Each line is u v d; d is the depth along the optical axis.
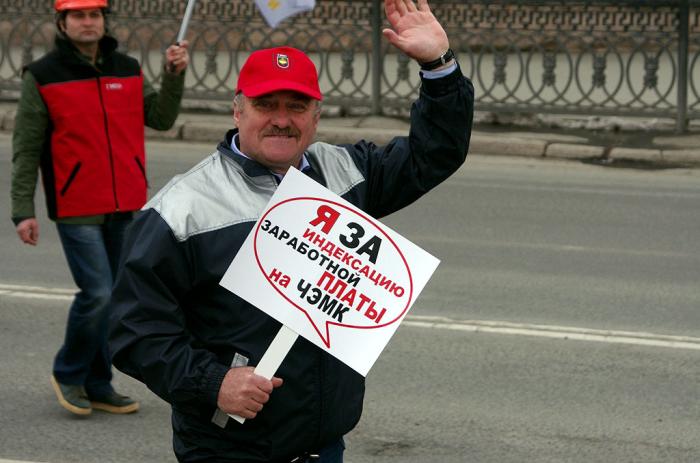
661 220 15.45
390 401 8.84
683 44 20.97
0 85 23.38
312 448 4.78
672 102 21.42
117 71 8.28
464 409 8.71
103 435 8.24
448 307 11.27
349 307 4.62
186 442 4.76
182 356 4.50
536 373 9.47
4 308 11.06
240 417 4.48
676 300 11.62
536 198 16.72
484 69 22.20
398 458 7.85
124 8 23.06
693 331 10.63
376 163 5.14
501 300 11.53
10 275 12.27
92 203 8.18
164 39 23.08
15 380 9.22
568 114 21.66
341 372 4.77
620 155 19.89
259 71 4.70
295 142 4.75
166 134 21.23
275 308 4.58
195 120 21.66
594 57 21.50
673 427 8.44
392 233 4.69
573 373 9.48
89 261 8.24
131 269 4.59
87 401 8.55
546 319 10.91
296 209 4.67
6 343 10.06
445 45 5.00
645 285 12.17
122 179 8.28
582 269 12.80
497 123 21.94
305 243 4.64
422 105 5.08
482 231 14.57
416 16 5.02
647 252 13.67
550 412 8.67
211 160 4.81
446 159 5.13
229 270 4.57
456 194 16.86
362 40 22.33
